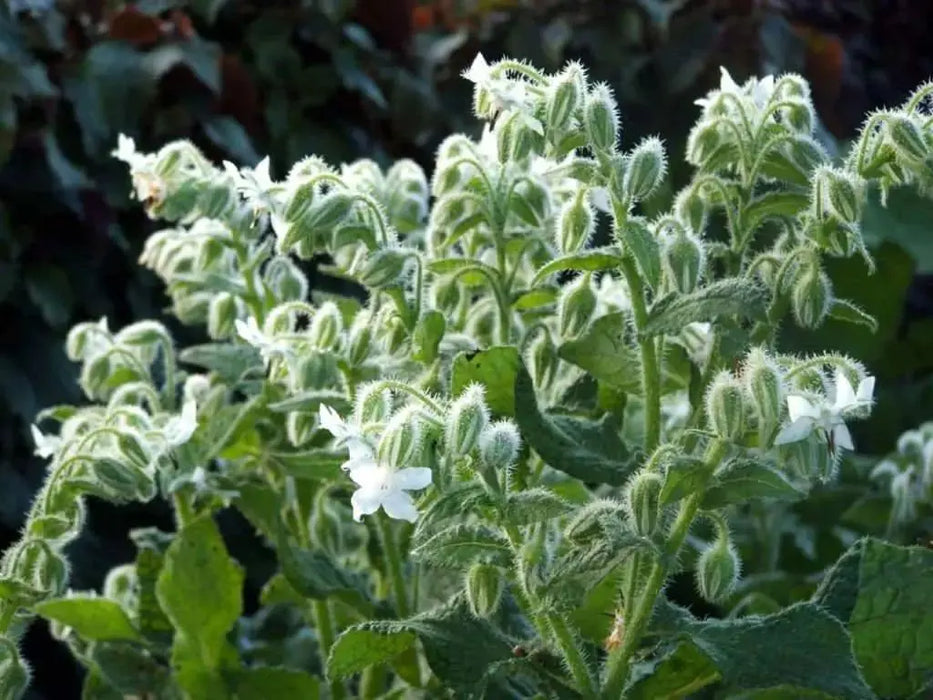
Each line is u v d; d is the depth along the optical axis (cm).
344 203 56
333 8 130
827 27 155
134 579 72
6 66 108
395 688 65
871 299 104
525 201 60
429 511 51
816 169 55
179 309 72
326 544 67
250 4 131
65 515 61
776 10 133
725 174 67
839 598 57
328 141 130
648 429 57
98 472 59
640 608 53
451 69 140
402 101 134
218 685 63
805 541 80
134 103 118
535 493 52
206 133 119
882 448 107
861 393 51
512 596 59
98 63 117
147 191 63
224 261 68
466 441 50
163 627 67
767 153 58
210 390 68
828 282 56
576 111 54
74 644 69
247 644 73
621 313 58
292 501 68
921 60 180
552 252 63
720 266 70
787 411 51
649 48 132
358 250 60
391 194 68
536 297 62
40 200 109
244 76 124
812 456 51
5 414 107
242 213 64
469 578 54
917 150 53
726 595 56
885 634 57
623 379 59
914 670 57
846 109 145
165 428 62
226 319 68
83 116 115
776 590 70
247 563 102
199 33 131
